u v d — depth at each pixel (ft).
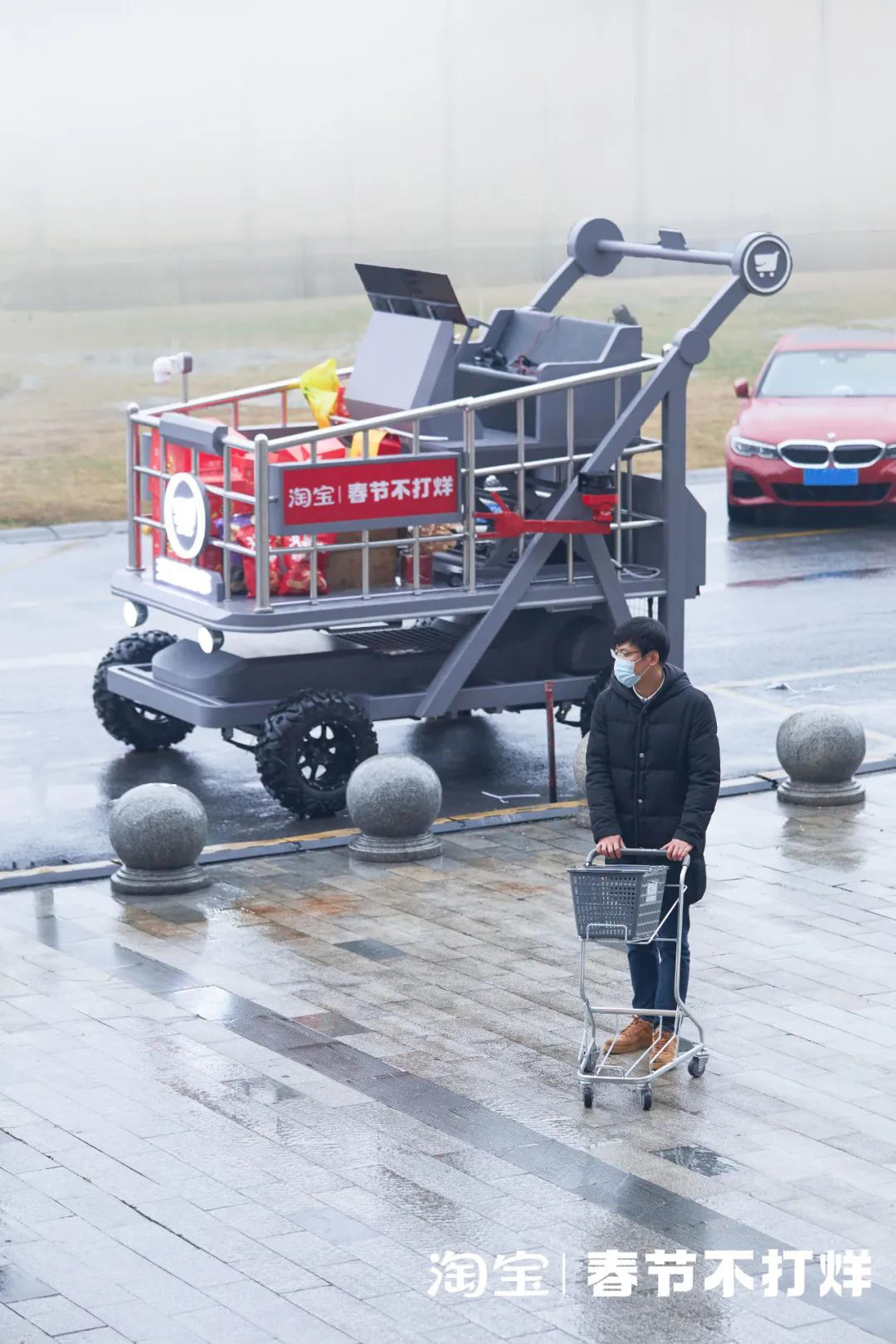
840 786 125.39
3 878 109.50
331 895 107.04
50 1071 81.87
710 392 337.93
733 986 92.58
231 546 121.80
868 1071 82.33
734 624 177.47
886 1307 61.62
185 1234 66.59
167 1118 76.79
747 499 223.30
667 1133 75.61
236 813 124.57
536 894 107.04
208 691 125.18
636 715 80.43
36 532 224.74
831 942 99.04
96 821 122.72
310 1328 59.93
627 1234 66.59
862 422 220.23
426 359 130.62
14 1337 59.21
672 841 79.36
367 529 122.01
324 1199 69.41
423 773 114.01
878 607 183.93
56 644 169.58
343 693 125.59
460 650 126.72
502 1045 85.10
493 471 125.49
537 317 140.87
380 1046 84.79
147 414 132.77
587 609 134.72
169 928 101.45
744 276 130.62
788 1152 73.87
